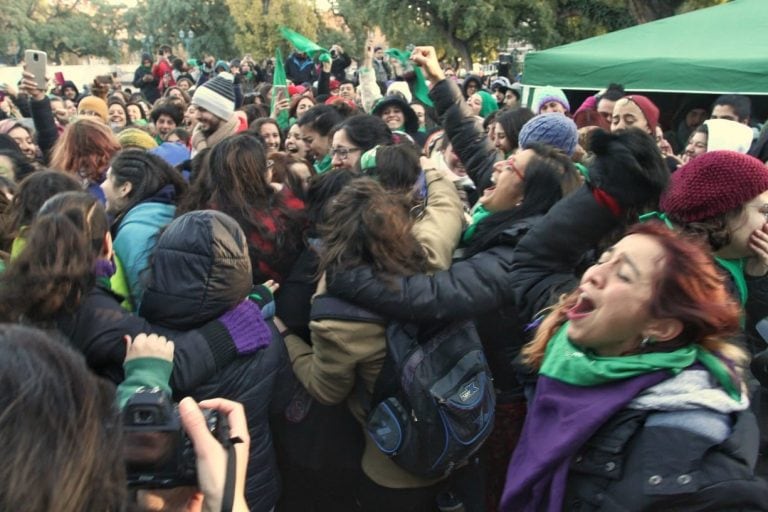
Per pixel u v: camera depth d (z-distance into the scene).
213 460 1.07
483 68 28.64
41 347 0.71
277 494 2.13
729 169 1.80
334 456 2.37
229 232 1.94
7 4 54.34
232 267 1.91
